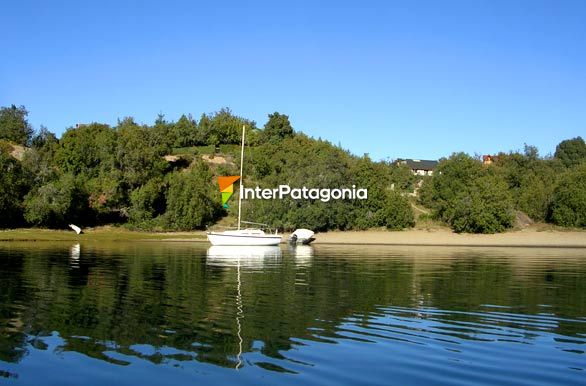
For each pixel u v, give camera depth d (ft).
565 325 45.03
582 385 29.48
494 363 33.53
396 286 68.74
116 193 215.10
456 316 48.49
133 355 34.24
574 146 426.92
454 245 184.75
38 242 160.04
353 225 227.81
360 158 249.34
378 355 34.91
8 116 311.27
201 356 34.17
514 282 74.23
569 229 224.33
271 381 29.45
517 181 291.79
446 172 266.16
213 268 90.02
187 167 273.95
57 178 215.51
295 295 59.67
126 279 72.49
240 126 322.55
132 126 278.67
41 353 34.50
